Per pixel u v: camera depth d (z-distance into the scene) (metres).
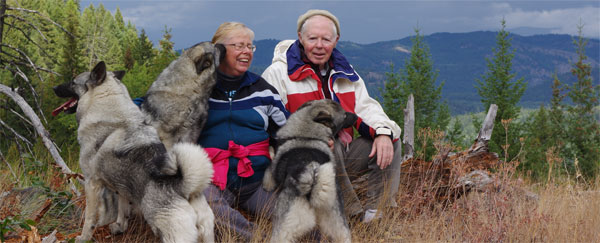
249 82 4.54
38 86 16.22
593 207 5.21
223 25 4.57
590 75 18.03
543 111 17.86
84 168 3.94
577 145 16.50
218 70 4.50
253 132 4.48
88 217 3.92
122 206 4.18
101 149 3.81
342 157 4.61
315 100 4.57
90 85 3.98
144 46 76.06
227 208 4.18
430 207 5.29
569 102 18.03
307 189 3.84
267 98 4.57
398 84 17.25
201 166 3.59
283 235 3.88
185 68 4.24
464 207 5.21
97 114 3.90
